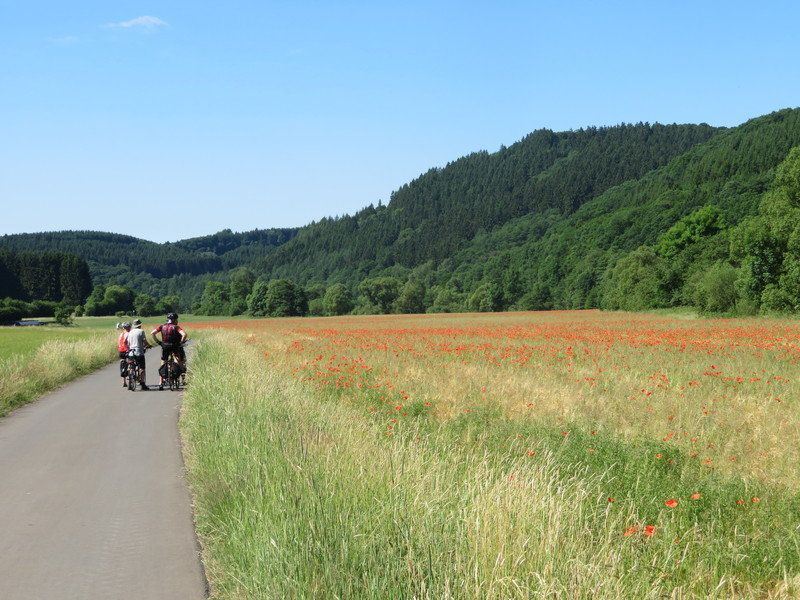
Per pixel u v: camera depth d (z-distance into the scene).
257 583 4.62
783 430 9.98
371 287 170.00
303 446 7.39
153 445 10.99
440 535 4.83
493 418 11.09
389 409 12.47
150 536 6.48
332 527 5.01
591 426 10.30
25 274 185.00
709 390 14.46
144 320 147.75
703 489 6.99
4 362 21.14
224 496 6.91
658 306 85.81
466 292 176.50
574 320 69.88
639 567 4.89
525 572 4.28
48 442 11.26
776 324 47.47
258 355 24.92
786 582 4.78
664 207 155.38
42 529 6.70
